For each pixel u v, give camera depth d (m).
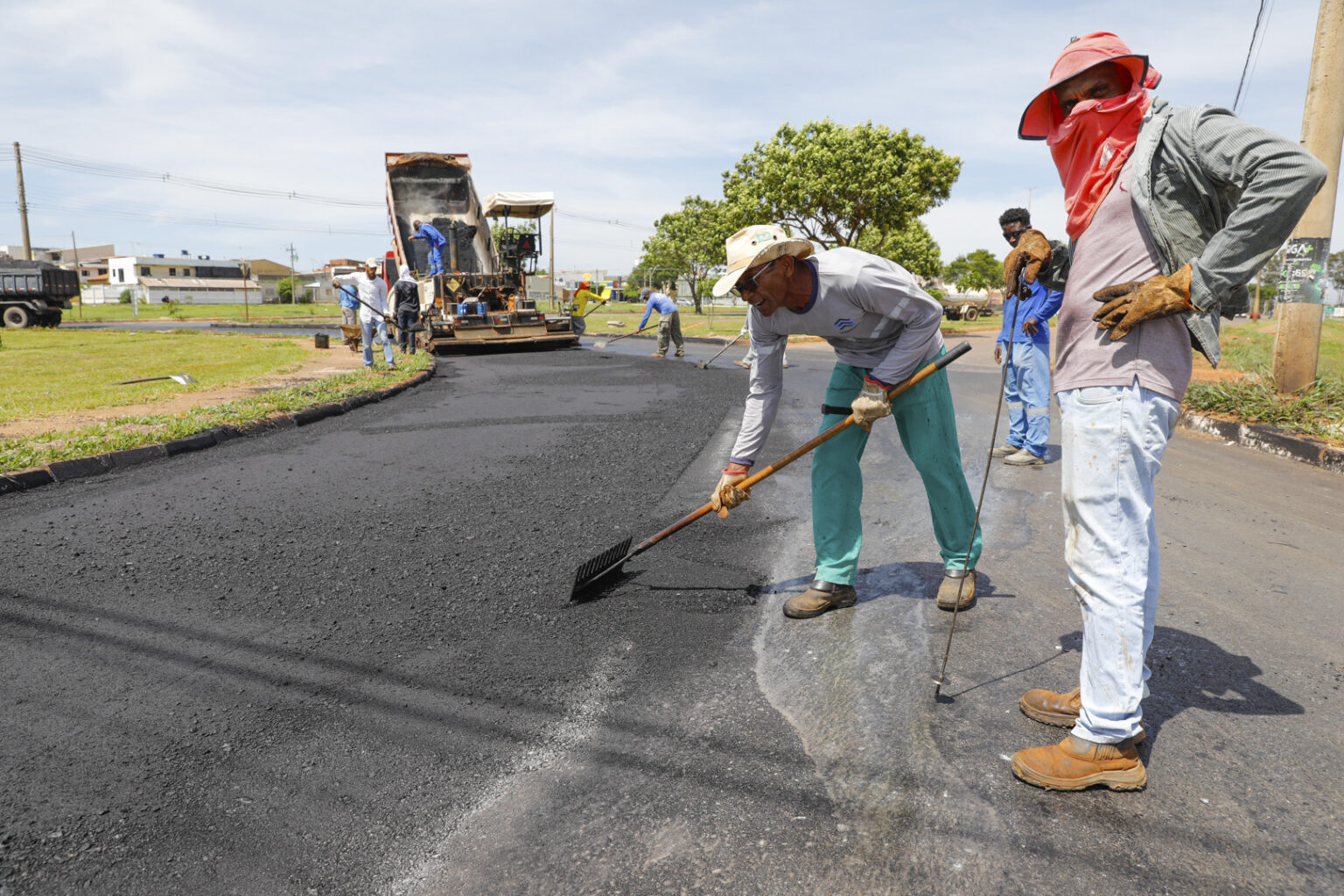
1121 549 1.95
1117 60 1.90
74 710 2.38
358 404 8.70
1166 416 1.95
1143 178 1.86
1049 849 1.77
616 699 2.47
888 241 36.06
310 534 4.11
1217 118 1.80
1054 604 3.17
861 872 1.70
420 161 18.17
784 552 3.86
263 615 3.10
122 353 15.98
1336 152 7.41
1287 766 2.07
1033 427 5.74
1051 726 2.27
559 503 4.74
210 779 2.06
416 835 1.85
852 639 2.87
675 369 13.12
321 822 1.90
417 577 3.53
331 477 5.36
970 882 1.67
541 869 1.74
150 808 1.94
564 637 2.93
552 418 7.87
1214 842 1.78
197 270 95.94
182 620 3.04
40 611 3.09
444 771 2.10
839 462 3.07
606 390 10.22
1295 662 2.66
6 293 28.44
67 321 42.91
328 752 2.19
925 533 4.12
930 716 2.33
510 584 3.45
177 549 3.84
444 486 5.14
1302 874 1.68
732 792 1.99
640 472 5.52
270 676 2.62
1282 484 5.39
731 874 1.71
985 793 1.97
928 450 3.01
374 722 2.34
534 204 17.81
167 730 2.29
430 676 2.62
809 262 2.71
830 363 14.34
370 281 11.44
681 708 2.41
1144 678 2.12
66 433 6.14
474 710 2.41
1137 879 1.67
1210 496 4.99
